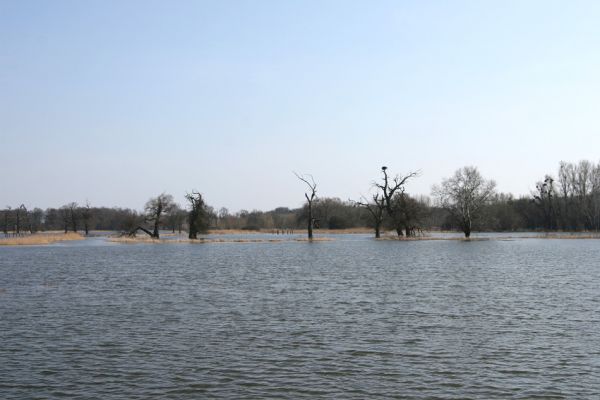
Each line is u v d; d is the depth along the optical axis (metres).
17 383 17.12
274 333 23.70
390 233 142.00
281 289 37.91
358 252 77.94
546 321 25.91
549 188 148.12
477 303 31.16
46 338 22.94
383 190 115.06
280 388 16.62
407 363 19.09
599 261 59.25
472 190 111.06
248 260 65.94
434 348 21.05
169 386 16.83
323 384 16.95
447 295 34.28
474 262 58.94
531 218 158.88
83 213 174.25
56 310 29.67
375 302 31.75
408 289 37.28
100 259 69.19
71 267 57.22
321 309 29.55
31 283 42.38
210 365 18.94
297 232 183.50
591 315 27.28
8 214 174.75
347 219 174.62
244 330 24.34
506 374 17.80
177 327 25.05
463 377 17.55
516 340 22.22
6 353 20.56
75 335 23.48
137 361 19.45
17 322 26.34
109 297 34.53
